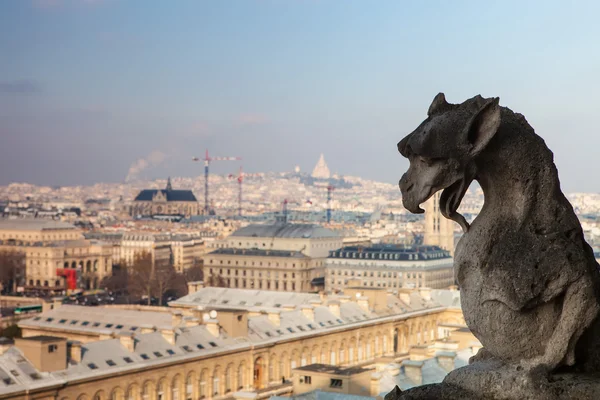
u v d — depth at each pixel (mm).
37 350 135875
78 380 138000
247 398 115688
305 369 114312
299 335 187250
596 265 16969
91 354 147250
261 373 175875
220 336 172375
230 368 168375
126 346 153750
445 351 123375
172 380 155750
